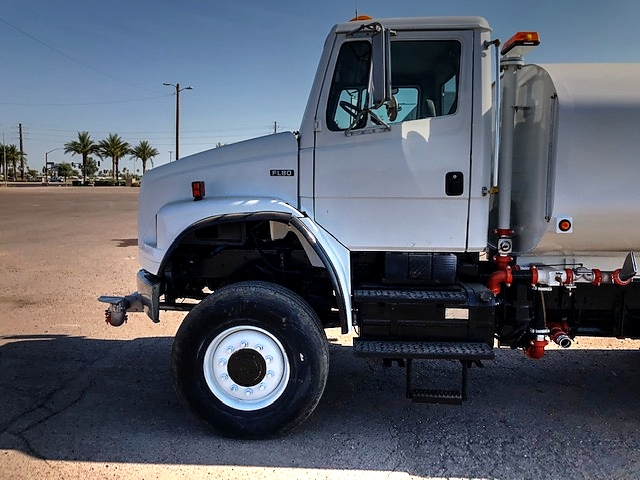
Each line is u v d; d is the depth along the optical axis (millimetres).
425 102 3920
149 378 4793
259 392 3619
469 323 3705
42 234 15328
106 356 5398
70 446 3537
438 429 3869
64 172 111312
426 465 3369
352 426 3898
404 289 3895
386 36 3377
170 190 4207
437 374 4961
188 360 3607
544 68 3719
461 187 3781
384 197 3836
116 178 87000
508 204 3906
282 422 3568
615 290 4027
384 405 4281
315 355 3539
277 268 4207
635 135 3520
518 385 4719
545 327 3932
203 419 3619
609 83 3582
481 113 3729
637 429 3891
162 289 4316
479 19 3699
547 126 3662
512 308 3990
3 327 6410
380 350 3586
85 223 18750
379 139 3805
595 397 4473
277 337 3553
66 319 6770
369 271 4168
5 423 3869
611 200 3574
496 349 5680
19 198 35281
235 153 4027
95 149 85688
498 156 3814
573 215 3615
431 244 3848
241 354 3609
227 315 3557
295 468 3311
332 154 3859
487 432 3824
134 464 3326
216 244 4016
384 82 3381
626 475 3262
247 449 3529
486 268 4199
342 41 3793
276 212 3766
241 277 4273
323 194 3891
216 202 3885
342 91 3855
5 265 10344
